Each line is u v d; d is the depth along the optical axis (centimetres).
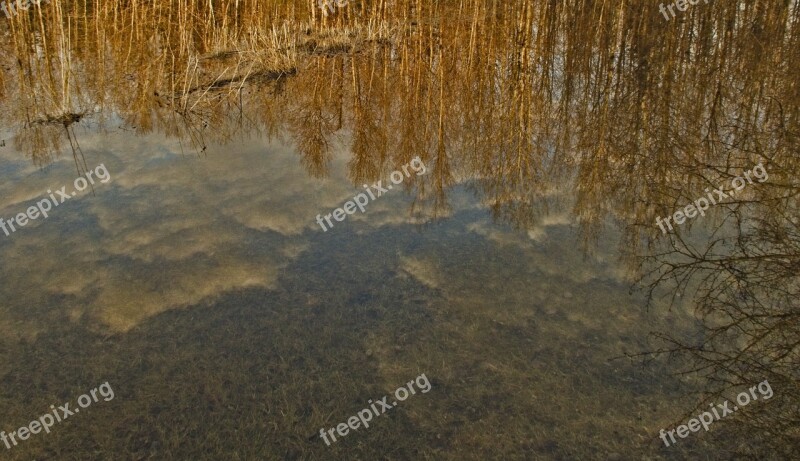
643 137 541
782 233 328
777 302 292
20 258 358
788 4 715
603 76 718
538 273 348
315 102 673
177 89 691
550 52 801
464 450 234
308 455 230
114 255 363
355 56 824
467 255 367
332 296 329
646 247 369
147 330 300
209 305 320
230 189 453
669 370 269
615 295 325
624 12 781
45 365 276
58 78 687
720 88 615
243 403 255
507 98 675
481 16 852
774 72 639
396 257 366
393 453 232
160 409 251
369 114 637
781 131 482
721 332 286
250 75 739
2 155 504
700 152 500
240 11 925
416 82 729
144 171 481
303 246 378
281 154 526
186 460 228
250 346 289
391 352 287
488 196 448
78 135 554
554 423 245
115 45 802
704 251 356
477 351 287
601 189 452
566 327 303
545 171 495
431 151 544
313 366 277
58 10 791
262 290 333
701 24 748
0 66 714
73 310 314
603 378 268
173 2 878
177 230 393
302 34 870
